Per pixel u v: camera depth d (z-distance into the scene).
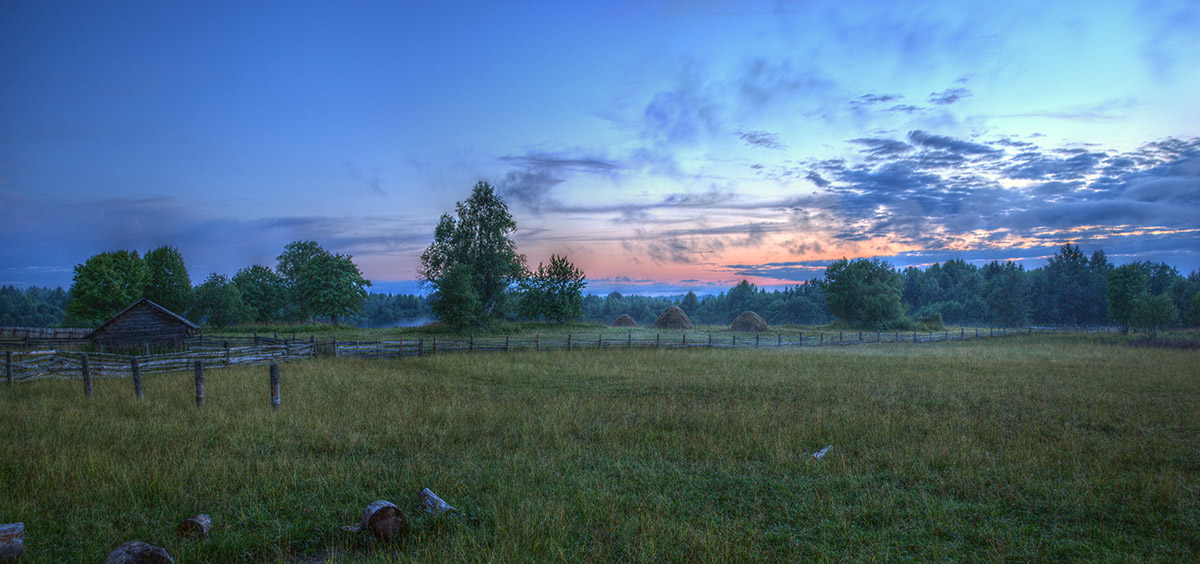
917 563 5.36
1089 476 8.05
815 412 12.52
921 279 134.12
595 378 18.95
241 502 6.77
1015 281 104.50
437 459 8.82
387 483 7.52
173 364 19.41
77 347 26.72
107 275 56.72
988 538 5.96
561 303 55.72
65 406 12.58
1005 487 7.52
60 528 5.91
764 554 5.49
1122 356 28.33
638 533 5.98
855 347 36.66
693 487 7.60
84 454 8.34
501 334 44.34
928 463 8.73
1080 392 15.88
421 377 18.91
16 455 8.27
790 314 135.88
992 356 28.27
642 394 15.78
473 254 50.72
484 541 5.62
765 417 11.87
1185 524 6.32
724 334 46.66
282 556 5.43
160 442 9.36
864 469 8.45
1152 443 10.18
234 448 9.17
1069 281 108.38
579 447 9.65
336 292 53.88
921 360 25.25
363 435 10.20
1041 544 5.84
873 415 12.11
